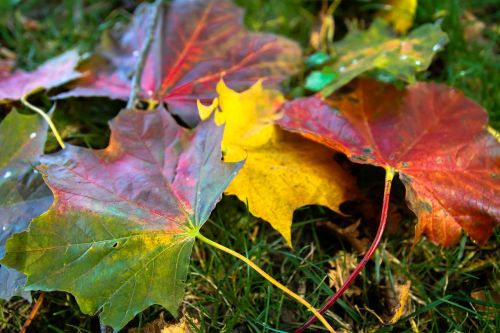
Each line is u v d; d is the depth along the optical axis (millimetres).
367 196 365
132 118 339
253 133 357
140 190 318
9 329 334
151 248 304
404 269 349
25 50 482
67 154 323
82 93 391
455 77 428
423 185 333
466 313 331
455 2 467
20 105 411
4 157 343
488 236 332
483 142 350
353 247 360
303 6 510
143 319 327
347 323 336
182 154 329
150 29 415
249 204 337
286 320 336
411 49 380
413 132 359
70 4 507
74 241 299
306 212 374
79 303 291
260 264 355
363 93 375
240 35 416
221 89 355
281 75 402
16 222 327
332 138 355
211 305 340
